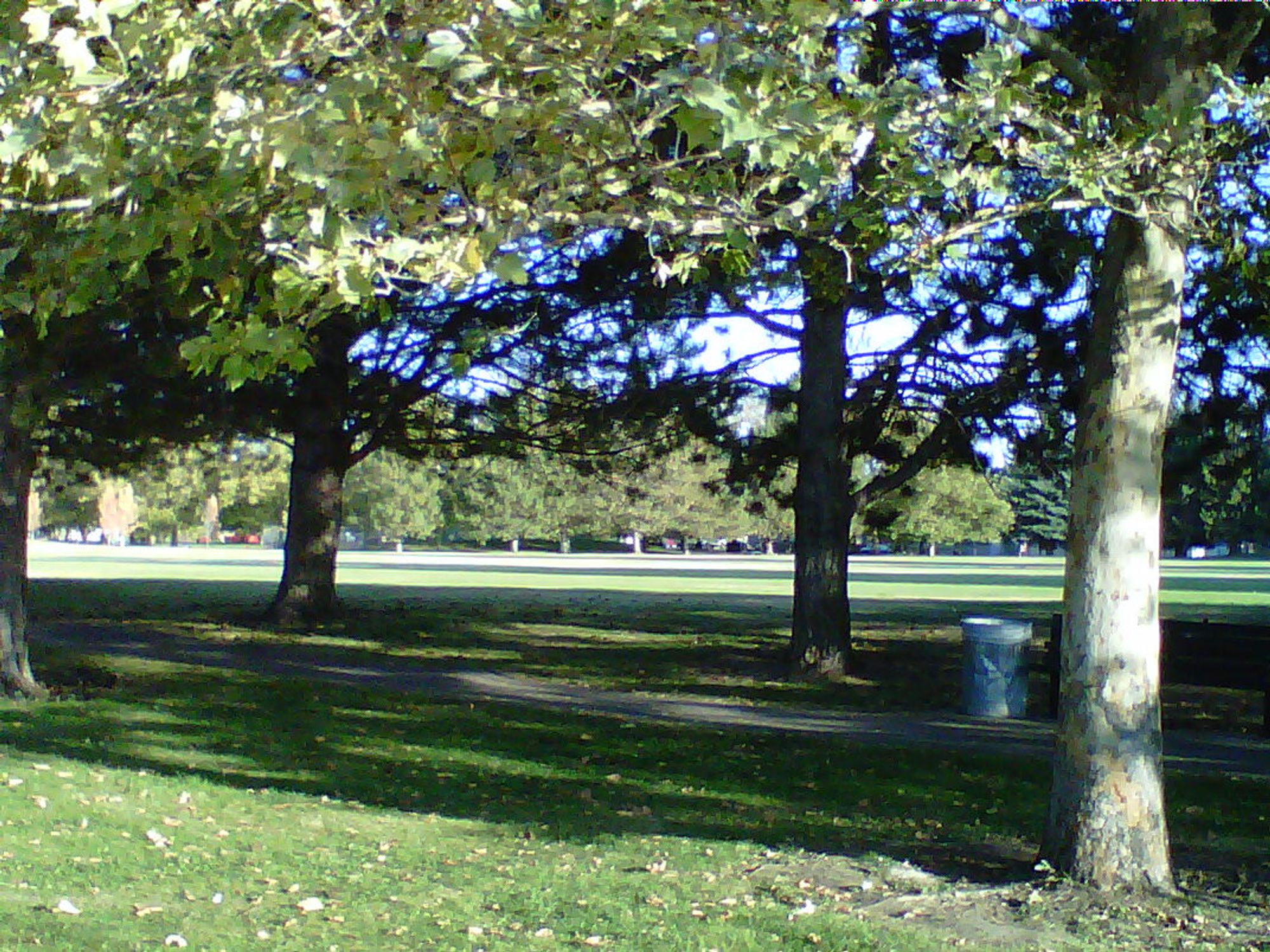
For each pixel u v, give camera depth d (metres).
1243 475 16.86
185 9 5.17
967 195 7.12
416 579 43.06
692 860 7.13
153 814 8.09
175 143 5.28
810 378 16.02
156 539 100.94
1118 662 6.32
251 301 7.12
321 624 22.02
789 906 6.18
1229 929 5.79
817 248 9.22
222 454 28.33
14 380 11.28
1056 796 6.51
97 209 6.01
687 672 16.17
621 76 6.88
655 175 5.95
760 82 5.28
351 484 88.75
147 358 12.85
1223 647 11.99
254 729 11.58
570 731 11.76
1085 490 6.38
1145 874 6.28
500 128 5.40
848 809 8.62
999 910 6.07
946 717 12.83
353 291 4.72
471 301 16.80
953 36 12.09
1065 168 6.03
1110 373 6.30
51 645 18.38
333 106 4.91
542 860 7.16
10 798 8.27
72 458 23.59
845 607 16.12
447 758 10.41
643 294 16.14
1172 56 6.46
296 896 6.41
